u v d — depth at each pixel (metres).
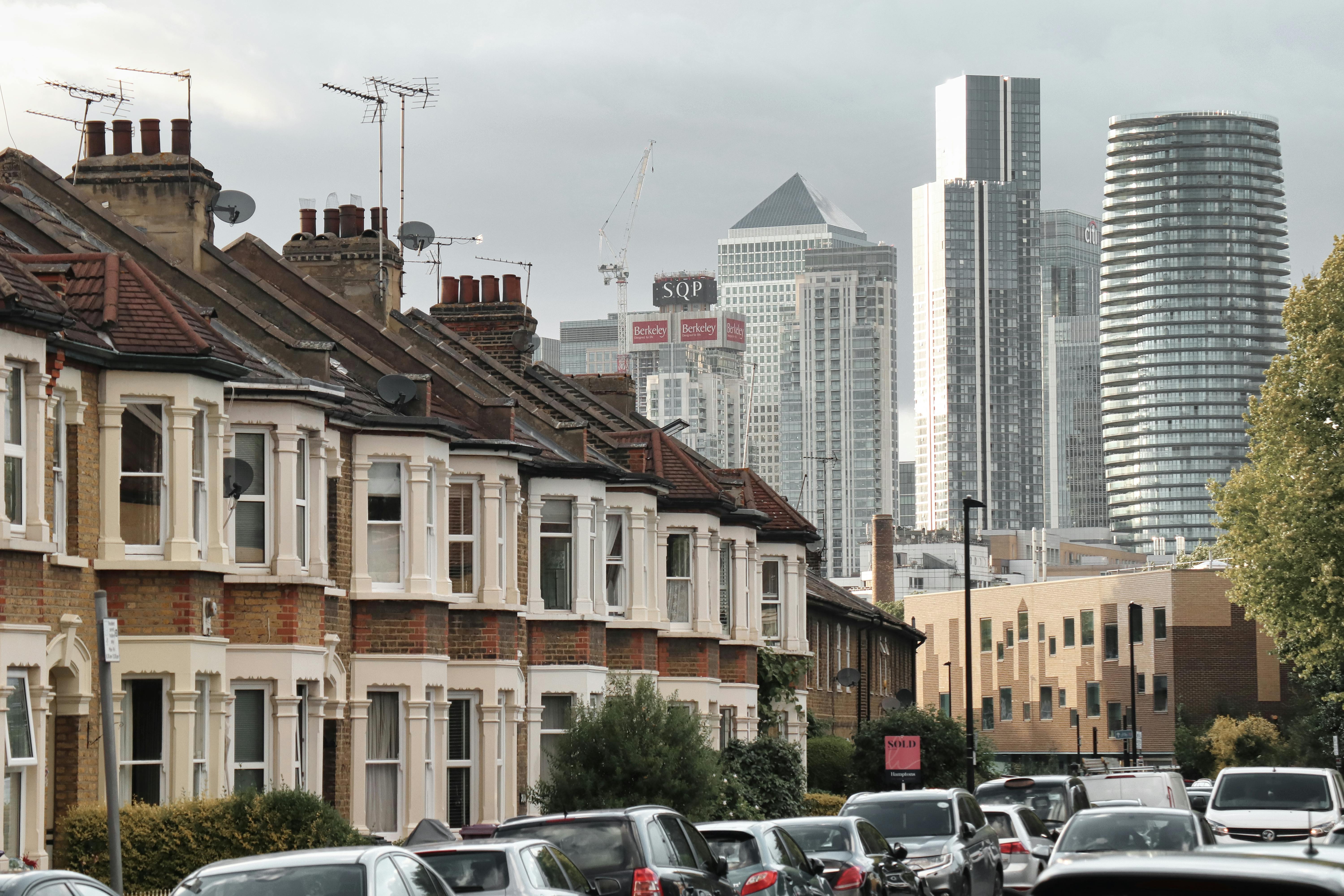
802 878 50.94
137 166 76.81
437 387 80.44
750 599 110.31
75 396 56.53
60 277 58.16
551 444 88.75
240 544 63.97
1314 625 133.88
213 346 60.12
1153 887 19.42
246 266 82.12
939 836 63.34
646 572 94.44
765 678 116.00
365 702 71.44
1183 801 82.44
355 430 72.19
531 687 84.75
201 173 77.12
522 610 81.88
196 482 59.72
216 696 60.22
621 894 43.56
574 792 75.50
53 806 55.41
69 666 55.16
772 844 50.62
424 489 73.19
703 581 101.44
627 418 120.19
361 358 76.50
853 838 56.78
